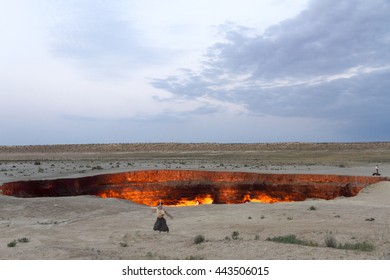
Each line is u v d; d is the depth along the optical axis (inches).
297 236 624.4
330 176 1745.8
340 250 476.7
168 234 689.0
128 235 684.7
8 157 4549.7
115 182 1856.5
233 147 6240.2
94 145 6397.6
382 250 506.9
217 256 473.7
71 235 743.1
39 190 1604.3
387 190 1331.2
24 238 671.8
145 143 6584.6
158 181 1907.0
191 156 4416.8
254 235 662.5
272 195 1797.5
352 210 935.7
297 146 6107.3
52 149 6077.8
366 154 4461.1
